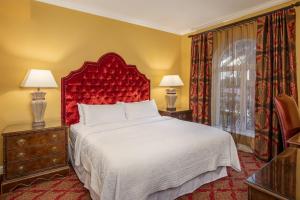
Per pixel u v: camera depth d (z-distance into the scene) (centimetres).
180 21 411
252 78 350
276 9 318
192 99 441
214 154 239
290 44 292
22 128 251
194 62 436
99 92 352
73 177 265
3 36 270
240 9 350
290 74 292
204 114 419
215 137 246
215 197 218
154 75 440
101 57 354
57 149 263
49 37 306
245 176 266
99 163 185
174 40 475
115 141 217
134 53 405
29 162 243
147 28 423
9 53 275
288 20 294
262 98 320
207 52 412
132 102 376
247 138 363
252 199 101
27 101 291
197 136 240
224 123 394
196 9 351
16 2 268
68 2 319
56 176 260
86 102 338
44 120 298
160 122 317
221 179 257
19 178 236
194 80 436
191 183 225
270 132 313
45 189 235
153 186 180
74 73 324
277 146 304
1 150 273
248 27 351
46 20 303
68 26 323
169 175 192
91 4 330
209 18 393
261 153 321
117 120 321
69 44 325
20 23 282
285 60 297
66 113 317
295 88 291
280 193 91
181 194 216
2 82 272
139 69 414
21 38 283
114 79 370
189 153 211
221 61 398
